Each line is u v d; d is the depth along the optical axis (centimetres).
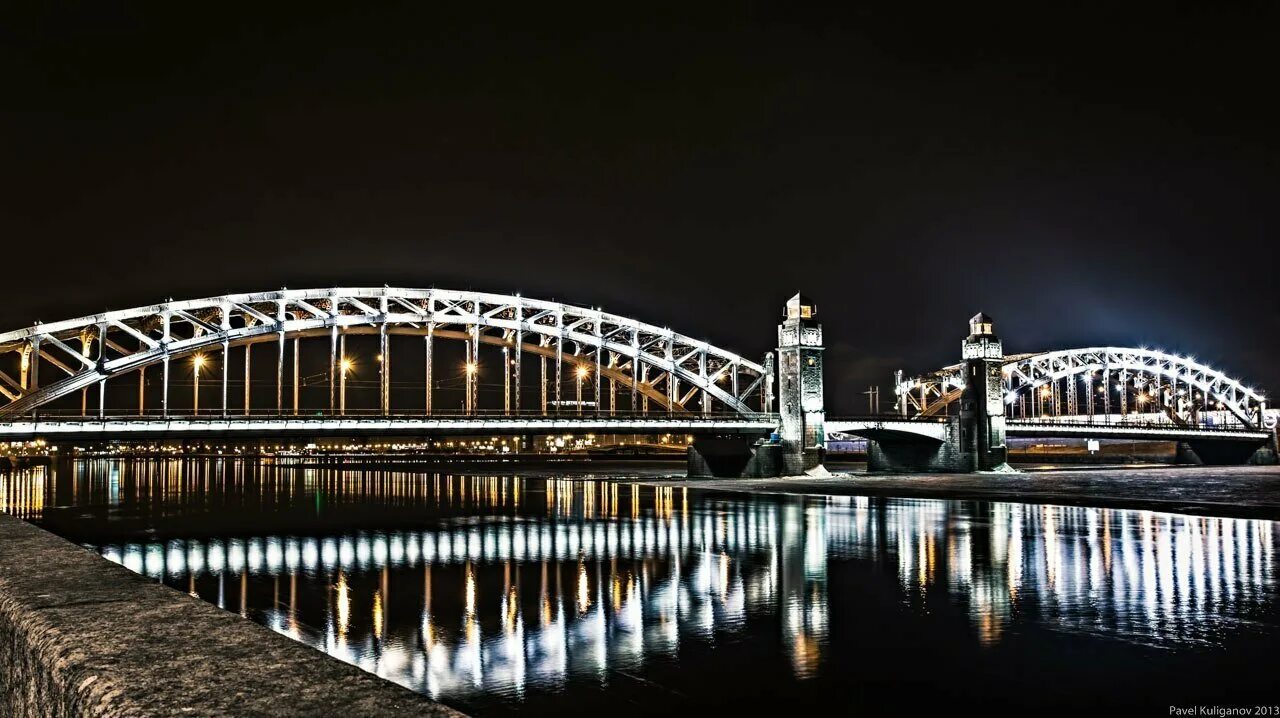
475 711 2005
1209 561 3928
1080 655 2391
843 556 4184
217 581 3800
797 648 2502
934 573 3666
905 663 2344
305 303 8925
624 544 4775
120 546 5075
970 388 12212
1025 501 7356
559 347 10619
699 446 11669
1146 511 6425
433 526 5944
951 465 12281
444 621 2911
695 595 3275
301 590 3531
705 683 2198
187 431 7500
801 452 10700
